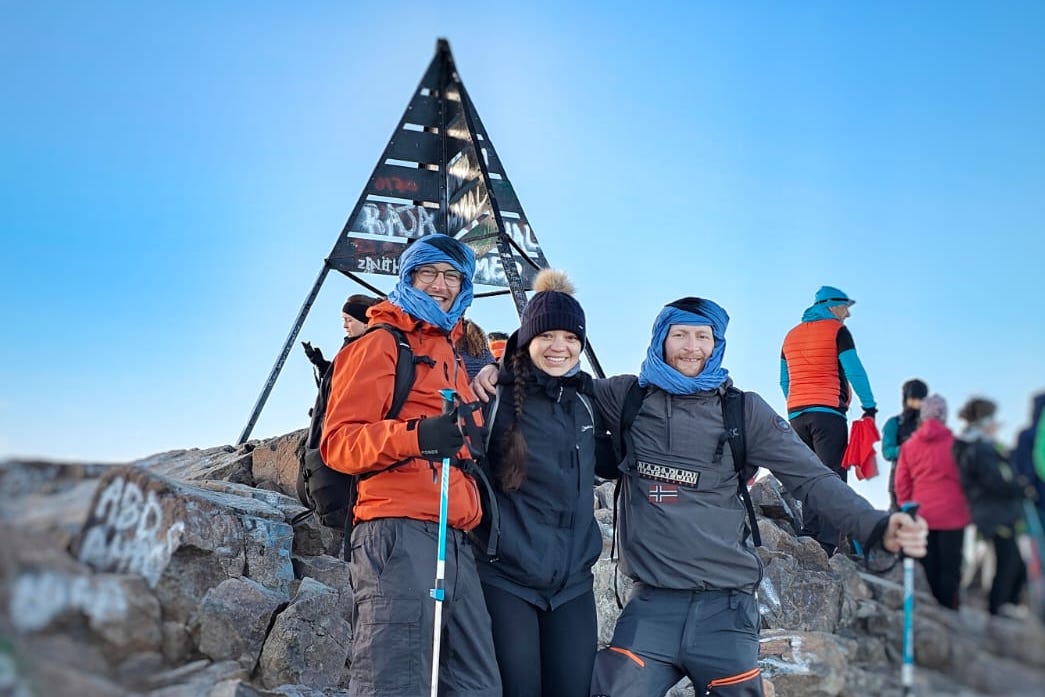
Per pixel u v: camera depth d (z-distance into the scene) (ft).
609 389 10.98
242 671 11.55
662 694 10.05
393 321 10.34
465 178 23.59
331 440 9.70
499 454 10.18
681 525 10.18
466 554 9.89
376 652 9.25
